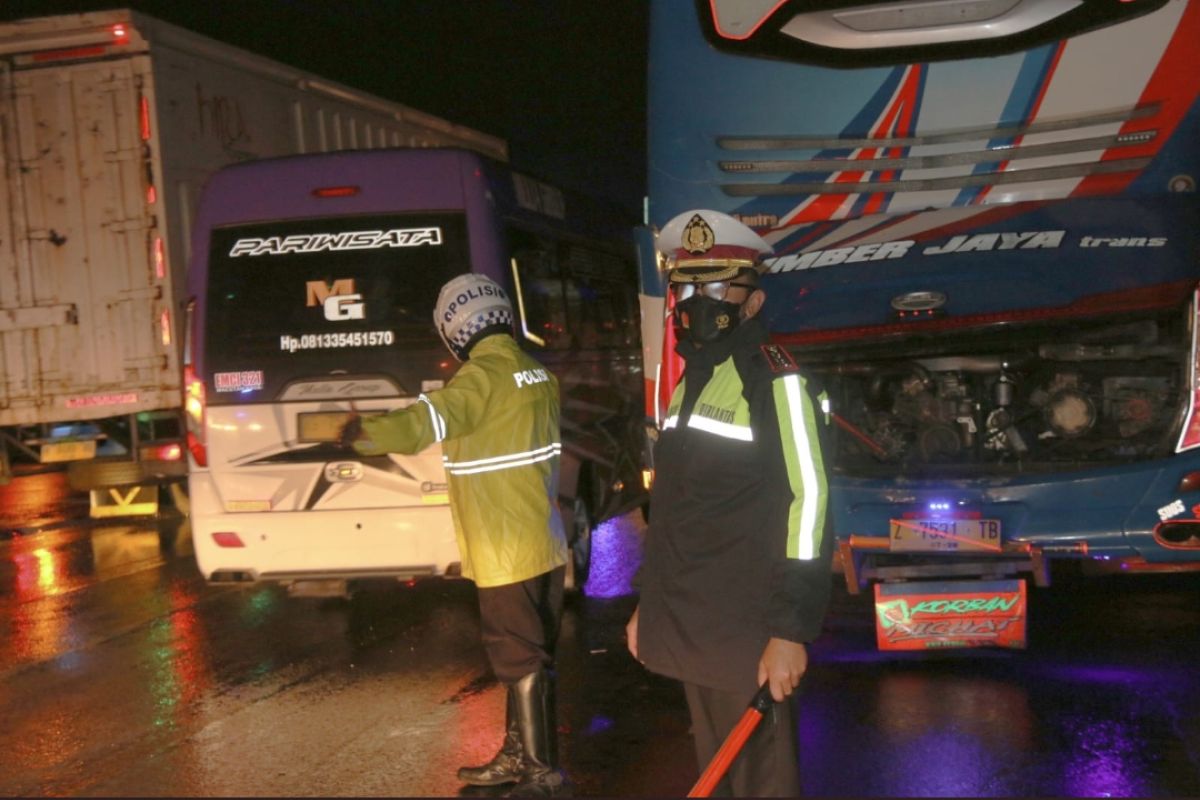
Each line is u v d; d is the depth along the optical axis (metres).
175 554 11.17
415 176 7.91
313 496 7.77
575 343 9.25
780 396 3.45
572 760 5.50
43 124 10.88
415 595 9.05
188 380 7.92
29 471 18.94
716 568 3.52
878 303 6.92
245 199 8.00
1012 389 6.82
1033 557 6.50
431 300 7.79
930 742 5.47
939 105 7.05
